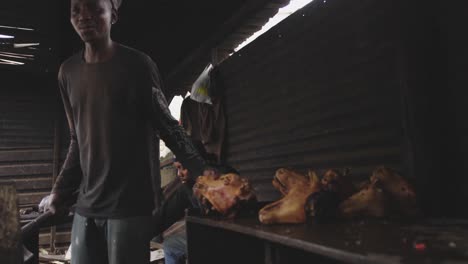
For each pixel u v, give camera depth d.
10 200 2.11
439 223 1.66
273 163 4.89
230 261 2.20
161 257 5.31
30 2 4.86
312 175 1.95
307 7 4.14
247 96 5.53
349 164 3.57
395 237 1.34
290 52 4.48
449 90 2.47
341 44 3.66
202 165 2.51
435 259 1.00
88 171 2.48
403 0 2.44
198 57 6.90
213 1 5.19
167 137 2.58
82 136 2.52
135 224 2.44
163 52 7.11
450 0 2.49
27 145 7.70
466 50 2.41
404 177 1.93
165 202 3.54
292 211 1.74
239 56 5.68
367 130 3.36
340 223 1.71
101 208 2.44
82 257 2.51
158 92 2.54
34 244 3.47
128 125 2.47
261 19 5.52
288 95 4.54
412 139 2.18
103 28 2.42
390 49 3.10
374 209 1.78
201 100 6.18
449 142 2.39
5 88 7.64
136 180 2.48
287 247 1.62
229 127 6.11
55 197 2.76
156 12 5.48
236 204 2.03
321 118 3.95
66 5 4.98
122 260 2.40
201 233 2.18
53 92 7.93
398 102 3.02
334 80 3.77
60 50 6.50
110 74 2.44
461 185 2.34
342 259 1.15
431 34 2.40
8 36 5.84
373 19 3.29
